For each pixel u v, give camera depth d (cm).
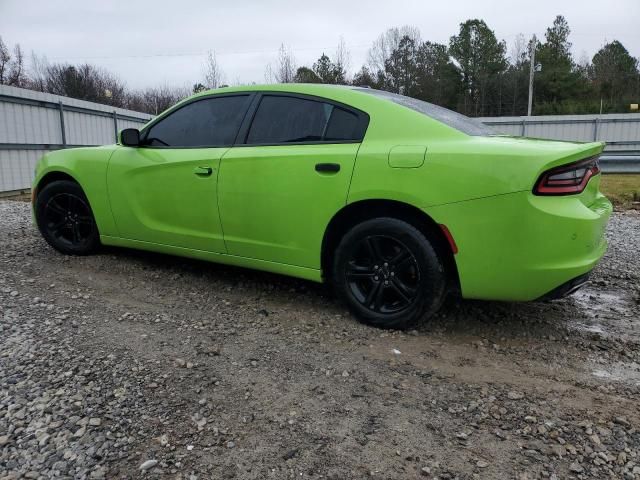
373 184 304
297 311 354
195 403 231
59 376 249
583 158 285
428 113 322
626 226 721
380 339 310
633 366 285
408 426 219
